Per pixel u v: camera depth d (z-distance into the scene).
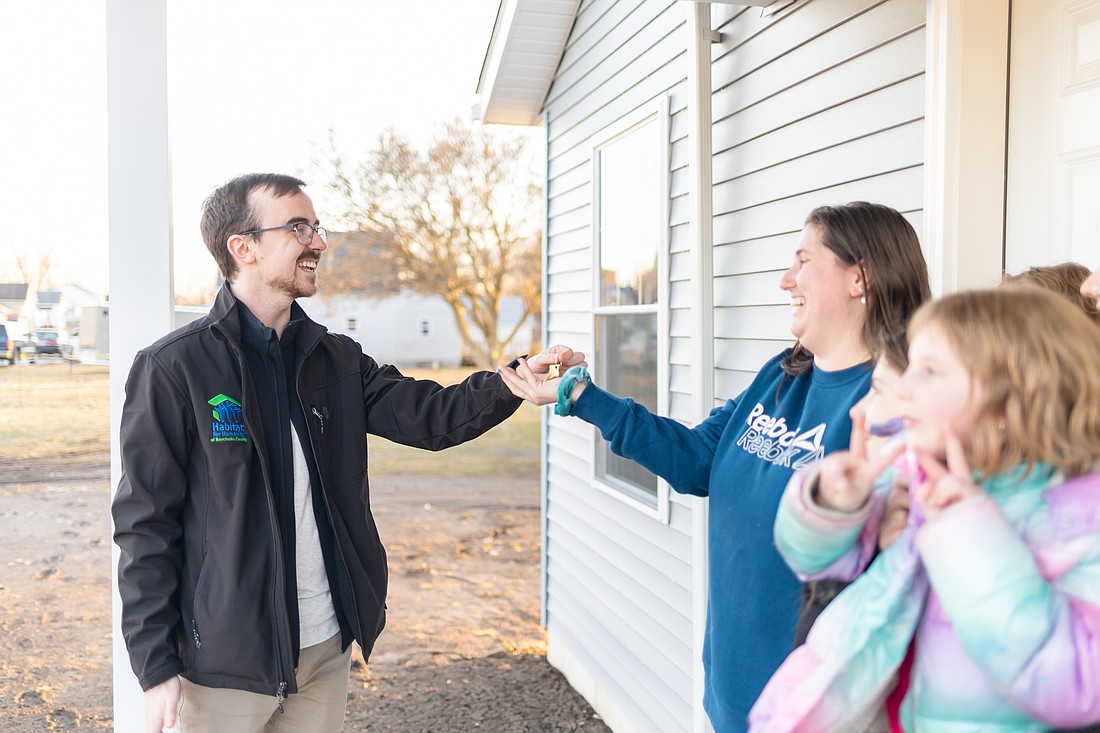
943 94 1.98
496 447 15.85
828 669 1.09
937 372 1.02
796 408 1.66
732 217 3.12
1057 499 0.99
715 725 1.70
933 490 1.01
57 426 13.14
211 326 2.10
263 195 2.16
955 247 1.99
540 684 5.25
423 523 10.58
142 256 2.55
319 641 2.19
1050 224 1.88
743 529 1.63
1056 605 0.93
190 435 2.05
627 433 1.91
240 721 2.06
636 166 4.13
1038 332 0.99
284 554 2.10
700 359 3.14
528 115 5.73
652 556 3.91
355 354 2.38
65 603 7.52
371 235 16.34
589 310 4.82
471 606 7.26
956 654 1.04
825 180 2.54
